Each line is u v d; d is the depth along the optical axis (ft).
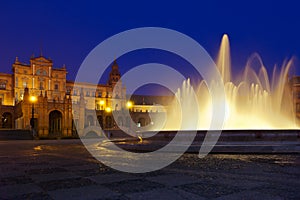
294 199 20.99
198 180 28.25
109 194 22.79
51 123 250.78
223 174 31.42
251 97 113.50
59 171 34.81
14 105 275.39
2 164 42.47
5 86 306.76
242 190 23.85
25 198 21.76
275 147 53.26
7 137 144.46
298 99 248.52
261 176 30.07
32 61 316.40
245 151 53.57
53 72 331.98
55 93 328.08
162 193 23.02
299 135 59.31
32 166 39.78
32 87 312.71
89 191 23.85
